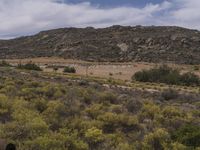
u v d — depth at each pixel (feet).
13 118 50.49
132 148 46.21
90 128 51.03
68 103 67.87
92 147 45.91
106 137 48.96
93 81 183.73
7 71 171.94
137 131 55.62
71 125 51.47
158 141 48.98
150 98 116.16
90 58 543.80
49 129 48.70
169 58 542.57
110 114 57.11
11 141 39.42
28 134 43.11
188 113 78.69
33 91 82.07
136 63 453.17
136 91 144.87
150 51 600.80
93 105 68.64
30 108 60.03
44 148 39.37
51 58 534.78
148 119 65.67
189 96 135.54
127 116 58.59
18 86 94.68
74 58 538.88
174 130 57.26
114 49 627.46
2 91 76.79
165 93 130.93
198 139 50.42
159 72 281.74
